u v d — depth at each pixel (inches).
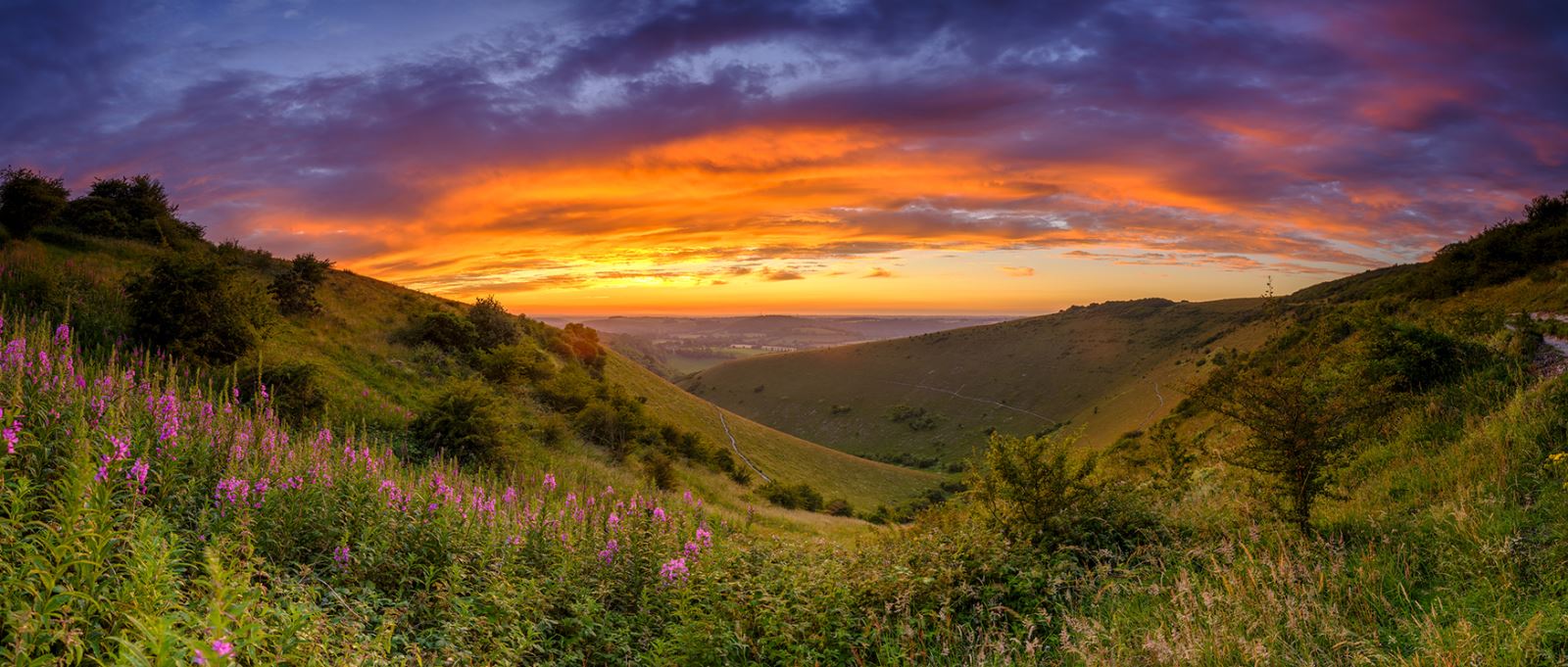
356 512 274.7
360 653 165.6
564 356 2150.6
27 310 655.1
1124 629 225.1
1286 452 284.8
